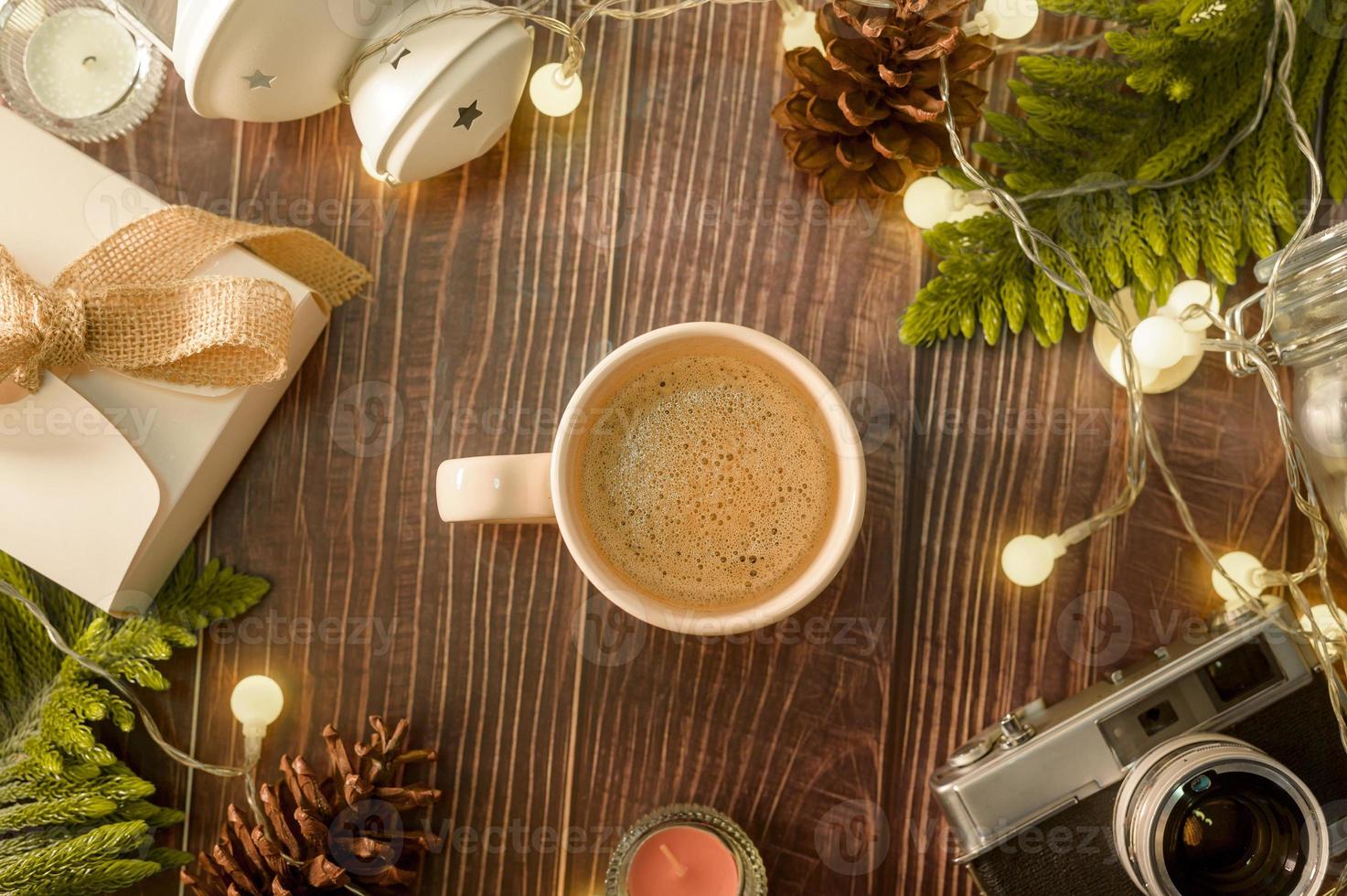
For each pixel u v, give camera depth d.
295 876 0.60
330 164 0.64
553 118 0.64
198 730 0.64
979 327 0.63
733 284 0.64
